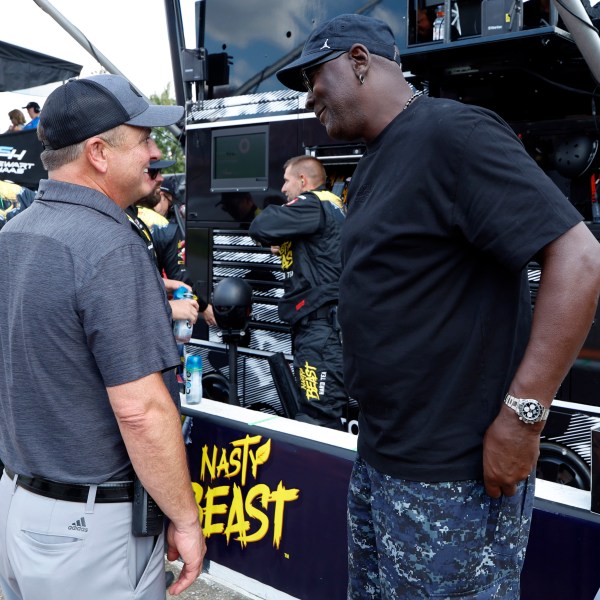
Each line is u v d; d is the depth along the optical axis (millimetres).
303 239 3334
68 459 1384
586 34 2168
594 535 1711
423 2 2842
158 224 3328
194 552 1474
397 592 1390
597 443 1714
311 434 2344
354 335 1385
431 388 1309
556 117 2893
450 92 3117
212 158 4035
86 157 1399
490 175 1187
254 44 3822
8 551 1459
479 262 1282
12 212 4238
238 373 3949
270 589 2404
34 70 5949
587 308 1152
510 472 1257
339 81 1402
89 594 1408
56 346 1343
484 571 1343
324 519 2230
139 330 1337
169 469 1383
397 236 1282
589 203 2879
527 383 1200
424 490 1321
